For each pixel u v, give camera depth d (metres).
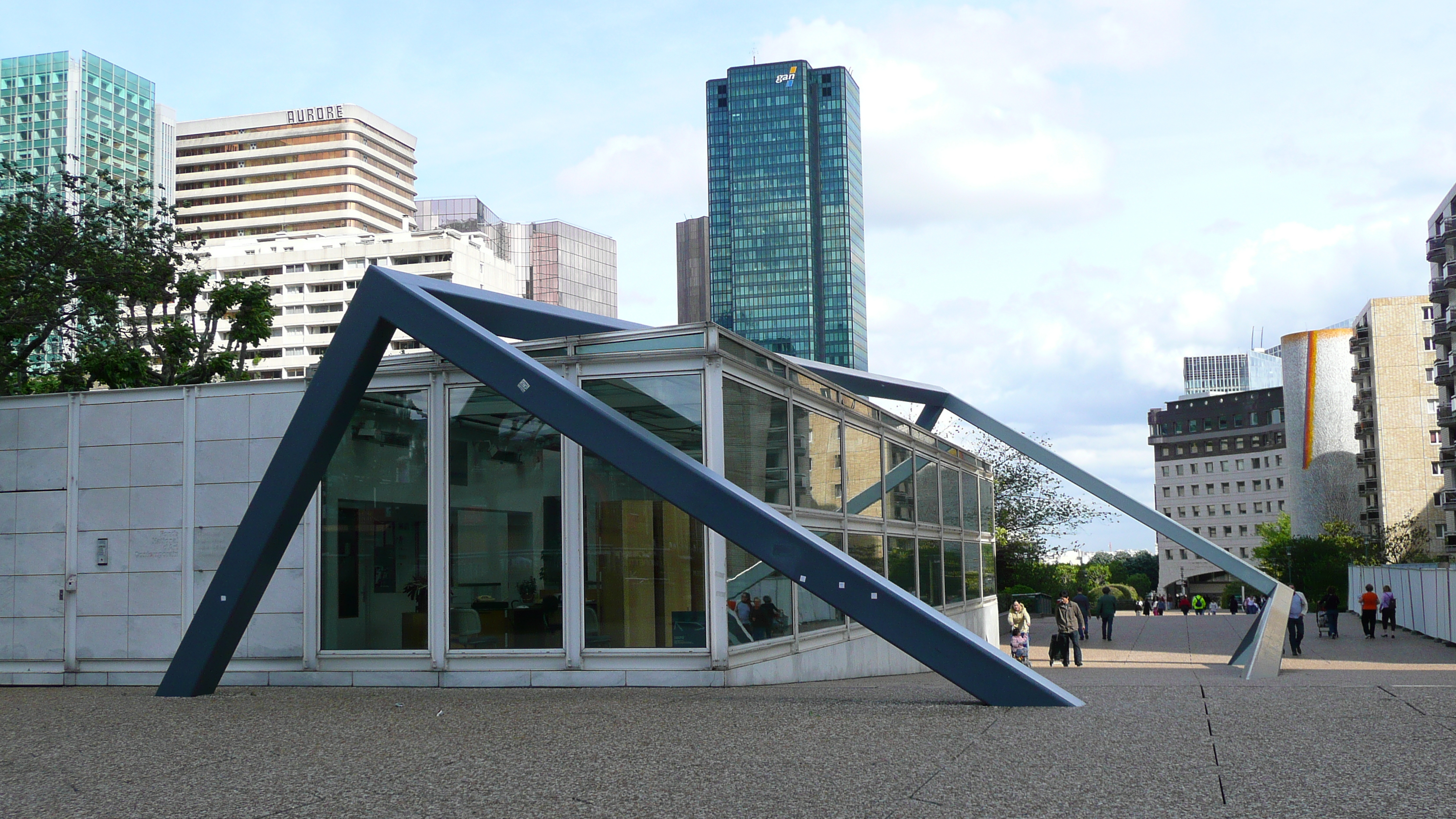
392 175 196.00
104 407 15.54
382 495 14.43
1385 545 92.56
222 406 15.20
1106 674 18.02
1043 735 8.03
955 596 27.41
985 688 9.86
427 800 6.32
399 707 10.88
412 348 59.16
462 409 14.25
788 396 16.05
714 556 13.34
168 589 15.11
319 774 7.22
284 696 12.41
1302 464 127.88
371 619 14.30
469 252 155.00
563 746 8.08
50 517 15.55
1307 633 36.47
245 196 187.50
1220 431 168.00
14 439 15.75
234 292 31.05
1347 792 5.89
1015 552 50.94
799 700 10.88
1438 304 81.50
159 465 15.30
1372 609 30.64
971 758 7.15
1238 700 9.89
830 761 7.16
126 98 175.62
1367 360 109.44
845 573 10.18
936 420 28.59
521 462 13.99
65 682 15.27
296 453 12.26
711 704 10.51
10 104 167.62
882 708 9.86
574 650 13.60
